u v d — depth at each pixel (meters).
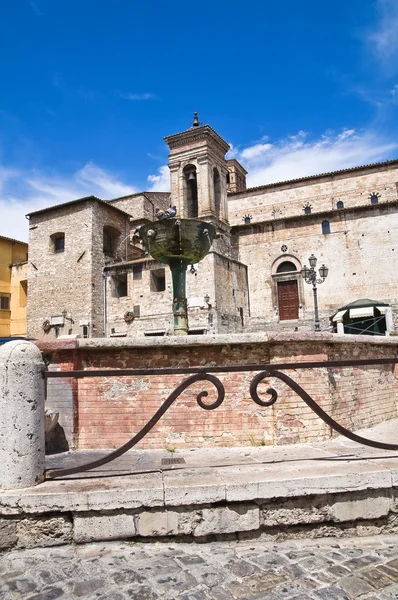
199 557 3.99
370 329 27.56
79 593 3.42
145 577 3.64
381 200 40.19
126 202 46.56
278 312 37.38
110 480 4.49
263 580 3.58
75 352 6.27
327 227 36.88
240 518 4.28
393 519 4.56
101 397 6.26
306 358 6.29
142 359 6.32
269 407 6.09
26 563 3.90
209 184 37.12
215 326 31.39
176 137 38.44
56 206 37.34
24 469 4.30
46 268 37.50
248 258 39.03
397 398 8.77
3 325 41.28
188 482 4.32
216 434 6.09
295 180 43.12
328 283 36.00
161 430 6.14
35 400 4.46
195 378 4.51
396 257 34.38
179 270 10.21
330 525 4.45
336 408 6.70
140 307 34.38
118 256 39.06
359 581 3.56
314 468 4.68
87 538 4.18
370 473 4.48
